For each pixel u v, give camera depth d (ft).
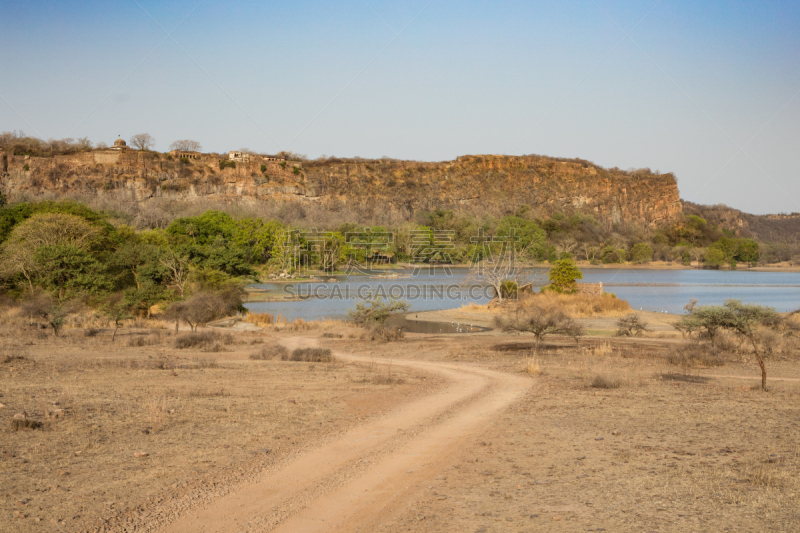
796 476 24.91
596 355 89.45
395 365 79.71
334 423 38.58
